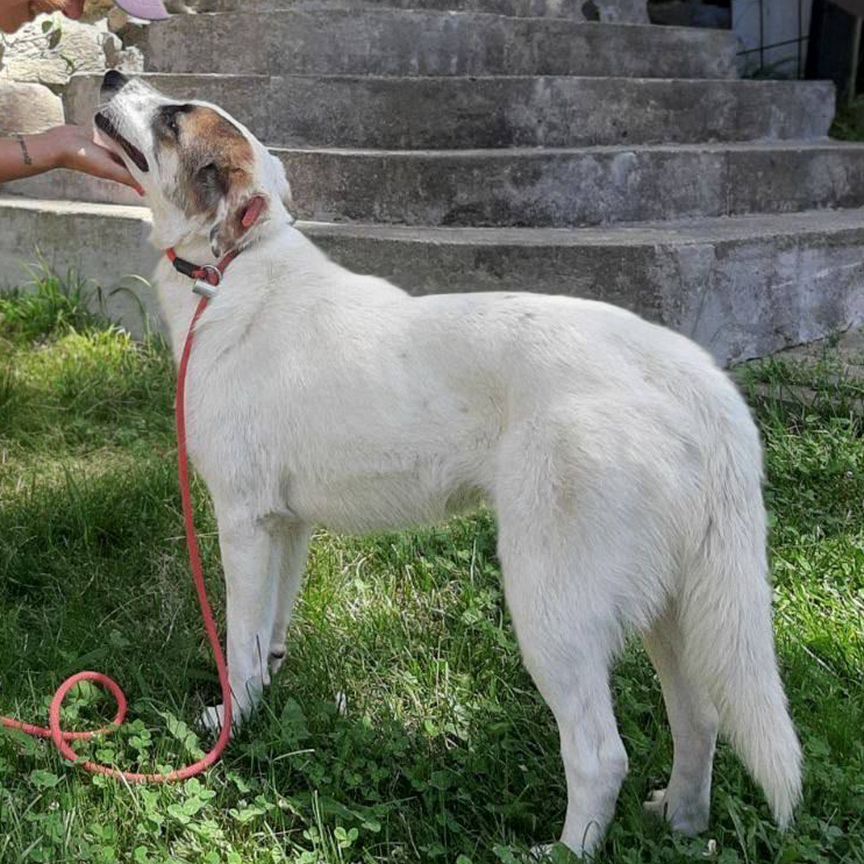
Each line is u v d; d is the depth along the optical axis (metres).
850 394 2.68
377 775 1.74
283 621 1.93
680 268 2.76
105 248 3.18
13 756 1.75
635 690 1.93
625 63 3.83
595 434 1.54
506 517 1.58
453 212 3.08
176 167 1.80
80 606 2.08
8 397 2.78
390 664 2.00
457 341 1.65
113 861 1.57
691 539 1.55
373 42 3.45
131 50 3.72
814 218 3.32
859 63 4.86
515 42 3.59
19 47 3.57
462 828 1.69
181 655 1.98
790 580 2.15
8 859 1.56
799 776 1.51
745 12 4.83
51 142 2.04
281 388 1.73
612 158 3.12
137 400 2.84
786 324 3.01
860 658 1.96
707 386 1.57
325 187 3.17
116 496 2.35
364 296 1.75
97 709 1.88
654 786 1.77
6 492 2.44
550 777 1.76
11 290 3.35
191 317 1.83
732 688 1.52
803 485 2.43
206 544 2.26
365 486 1.72
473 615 2.07
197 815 1.68
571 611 1.54
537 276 2.80
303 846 1.66
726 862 1.59
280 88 3.37
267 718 1.83
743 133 3.78
